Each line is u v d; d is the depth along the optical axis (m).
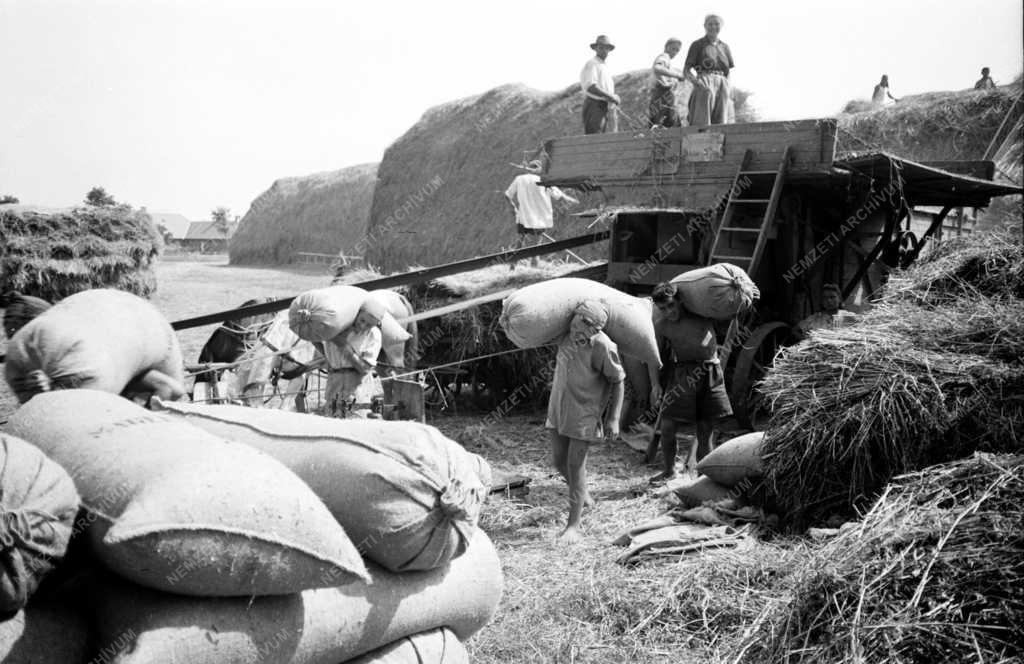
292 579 2.31
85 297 3.74
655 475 6.95
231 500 2.21
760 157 8.22
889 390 4.78
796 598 3.64
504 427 9.10
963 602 3.19
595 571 4.74
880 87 17.94
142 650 2.12
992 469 3.87
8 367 3.42
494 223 21.02
